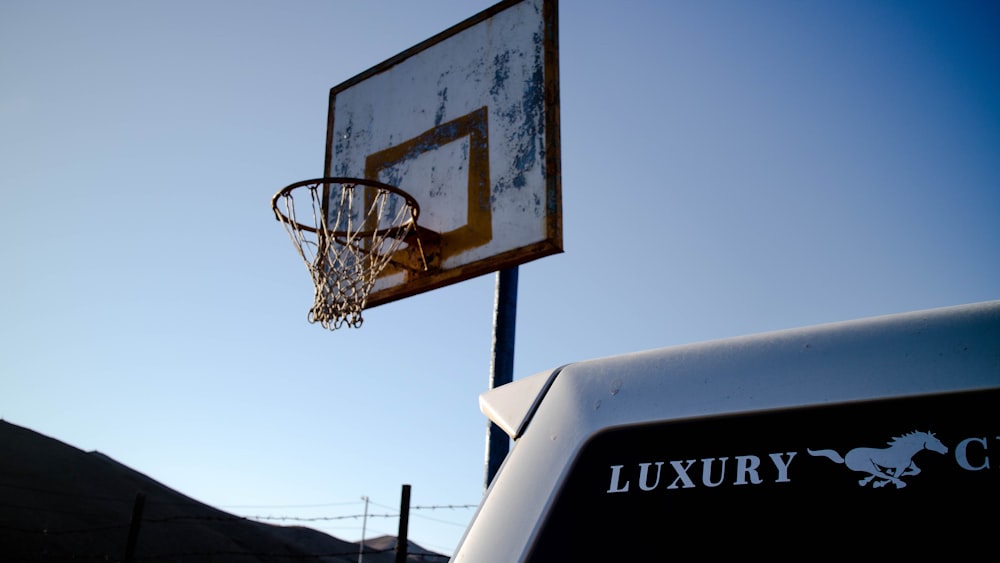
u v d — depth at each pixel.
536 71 5.64
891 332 1.02
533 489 1.07
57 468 55.94
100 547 42.75
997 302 1.00
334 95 6.91
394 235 5.88
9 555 37.06
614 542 0.95
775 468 0.94
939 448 0.88
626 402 1.10
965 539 0.81
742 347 1.09
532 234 5.25
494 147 5.67
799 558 0.86
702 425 1.02
